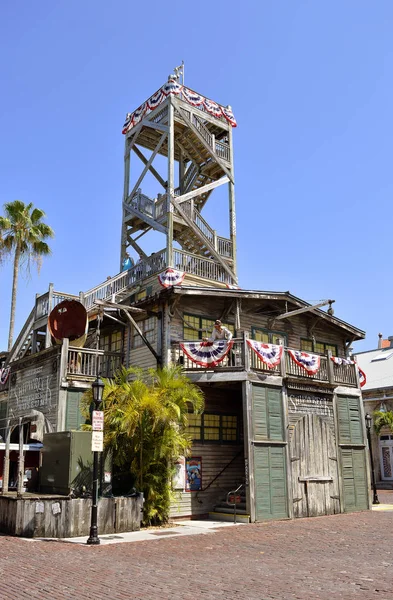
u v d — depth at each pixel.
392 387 35.16
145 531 14.46
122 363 20.84
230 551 11.25
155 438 15.70
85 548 11.58
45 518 13.05
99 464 14.70
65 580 8.39
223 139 27.20
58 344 20.11
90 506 13.71
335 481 19.59
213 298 20.44
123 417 14.98
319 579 8.41
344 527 15.31
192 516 17.78
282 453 17.98
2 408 23.45
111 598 7.27
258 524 16.17
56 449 15.05
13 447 18.17
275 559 10.27
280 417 18.30
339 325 24.45
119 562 9.95
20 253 32.53
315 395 19.88
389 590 7.62
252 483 16.80
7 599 7.24
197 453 18.69
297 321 23.36
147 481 15.63
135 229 26.31
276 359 18.47
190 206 23.69
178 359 18.59
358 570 9.12
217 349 17.80
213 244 24.06
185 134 25.52
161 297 19.08
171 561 10.07
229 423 20.02
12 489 16.69
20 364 22.55
